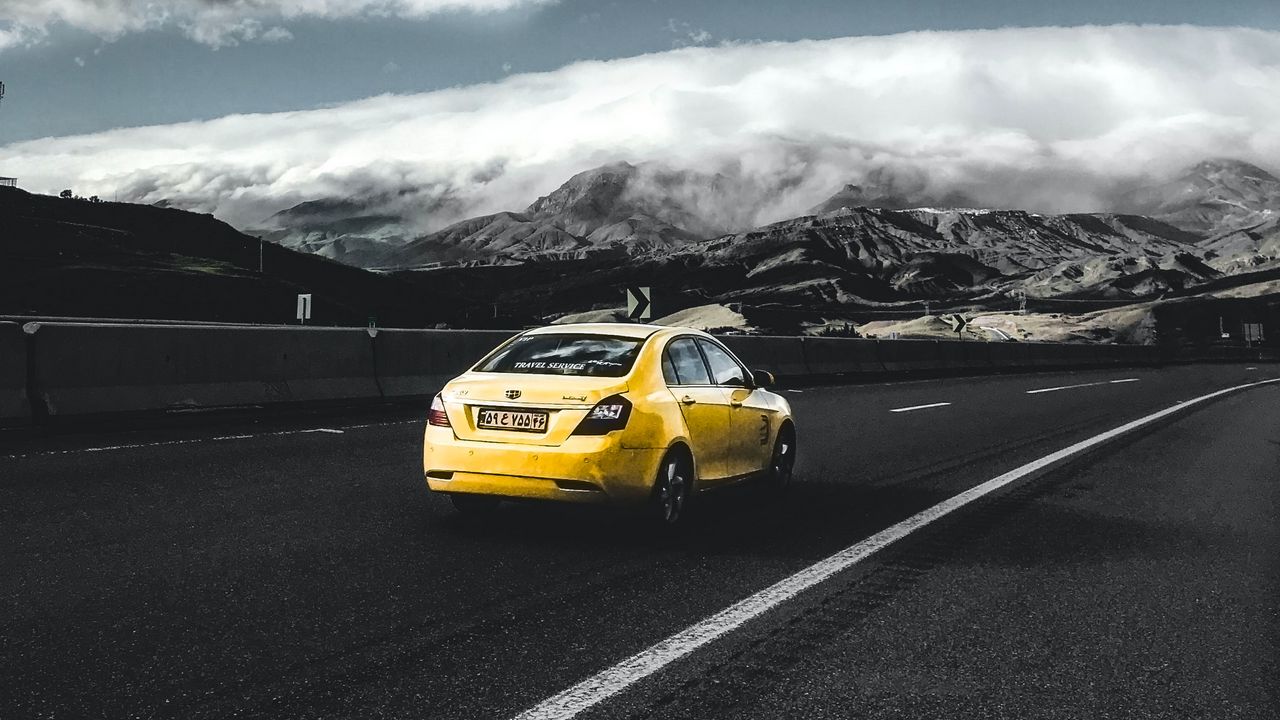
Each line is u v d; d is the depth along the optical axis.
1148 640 4.84
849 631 4.89
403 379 16.95
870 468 10.75
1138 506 8.70
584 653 4.47
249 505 7.85
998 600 5.54
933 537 7.21
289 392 14.98
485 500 7.78
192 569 5.86
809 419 16.25
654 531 7.09
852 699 3.98
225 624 4.81
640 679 4.15
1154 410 19.23
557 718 3.71
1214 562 6.58
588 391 6.86
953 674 4.31
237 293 177.62
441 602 5.28
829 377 28.94
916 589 5.75
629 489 6.82
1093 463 11.41
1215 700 4.05
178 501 7.93
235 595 5.33
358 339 16.30
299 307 61.69
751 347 25.59
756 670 4.30
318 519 7.39
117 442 11.04
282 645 4.51
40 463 9.56
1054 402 20.75
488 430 6.98
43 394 12.09
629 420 6.82
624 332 7.73
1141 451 12.67
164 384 13.47
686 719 3.73
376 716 3.70
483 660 4.35
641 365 7.27
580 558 6.38
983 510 8.33
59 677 4.06
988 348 40.06
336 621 4.89
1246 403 21.69
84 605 5.09
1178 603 5.54
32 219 194.75
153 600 5.20
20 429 11.59
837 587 5.75
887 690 4.09
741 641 4.70
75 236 194.38
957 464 11.12
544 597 5.42
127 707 3.76
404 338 17.16
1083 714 3.88
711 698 3.96
